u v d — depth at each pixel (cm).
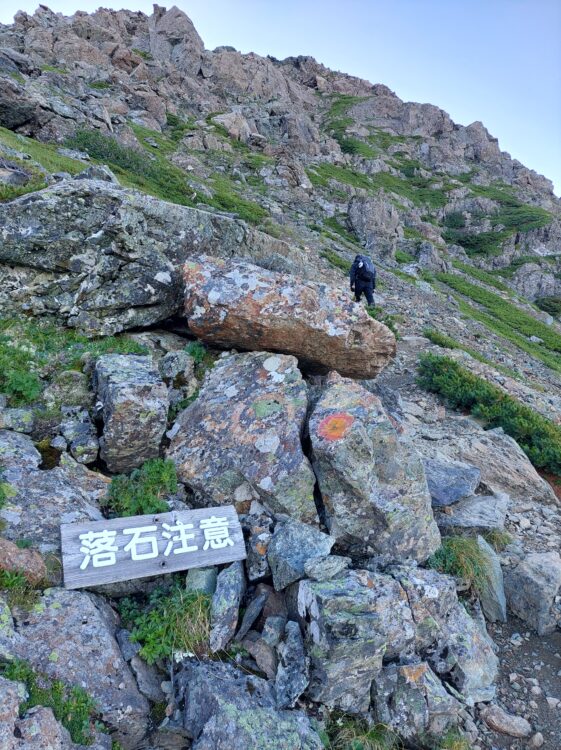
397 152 10438
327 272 2753
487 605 714
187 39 9362
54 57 6400
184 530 584
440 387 1432
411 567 644
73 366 803
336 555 622
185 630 517
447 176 9881
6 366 757
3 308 883
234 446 680
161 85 7344
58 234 907
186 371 844
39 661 444
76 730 422
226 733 436
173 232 1023
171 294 959
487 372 1872
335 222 4934
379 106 12188
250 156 6022
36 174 1541
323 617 505
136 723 455
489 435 1147
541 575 729
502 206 8806
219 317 842
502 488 1006
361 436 629
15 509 562
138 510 619
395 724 518
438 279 4438
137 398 668
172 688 496
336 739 494
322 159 8012
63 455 667
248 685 488
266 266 1146
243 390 760
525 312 4419
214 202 3622
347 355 879
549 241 7538
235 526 607
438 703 525
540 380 2391
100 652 471
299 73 13400
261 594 579
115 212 927
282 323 833
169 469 672
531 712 601
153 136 5456
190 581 566
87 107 3991
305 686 493
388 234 4697
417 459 692
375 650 513
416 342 1989
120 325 921
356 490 625
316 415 684
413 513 664
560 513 980
